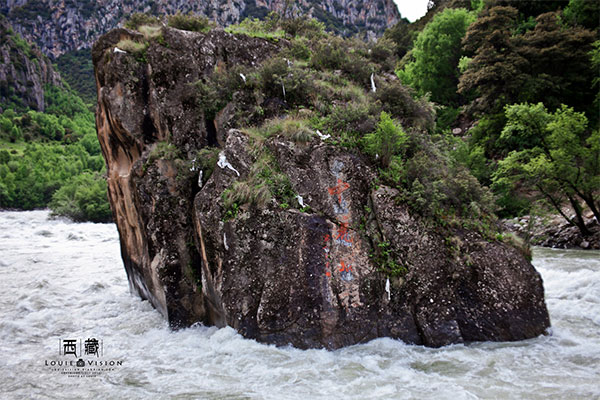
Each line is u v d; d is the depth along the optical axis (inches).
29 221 1876.2
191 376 247.9
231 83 383.6
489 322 285.9
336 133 337.1
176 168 354.3
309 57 476.1
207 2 7608.3
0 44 6353.3
